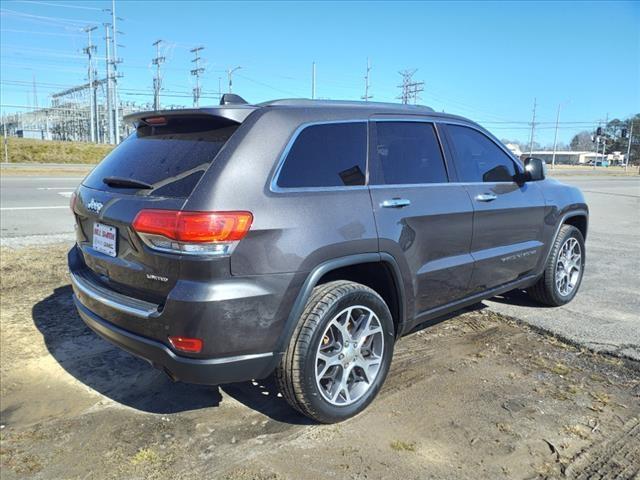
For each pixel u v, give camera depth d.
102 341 4.43
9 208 11.94
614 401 3.45
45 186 17.70
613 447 2.94
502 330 4.70
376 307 3.26
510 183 4.49
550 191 4.97
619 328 4.71
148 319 2.76
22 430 3.14
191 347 2.65
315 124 3.15
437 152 3.90
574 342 4.38
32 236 8.50
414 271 3.53
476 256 4.06
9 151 42.53
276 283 2.77
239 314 2.68
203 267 2.60
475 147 4.30
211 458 2.85
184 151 2.99
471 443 2.97
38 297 5.45
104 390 3.63
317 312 2.93
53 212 11.45
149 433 3.10
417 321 3.71
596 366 3.98
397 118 3.67
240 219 2.65
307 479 2.67
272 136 2.93
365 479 2.67
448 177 3.92
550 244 5.00
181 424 3.19
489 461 2.81
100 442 3.01
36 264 6.61
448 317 5.02
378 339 3.34
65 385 3.70
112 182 3.18
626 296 5.77
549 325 4.76
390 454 2.87
